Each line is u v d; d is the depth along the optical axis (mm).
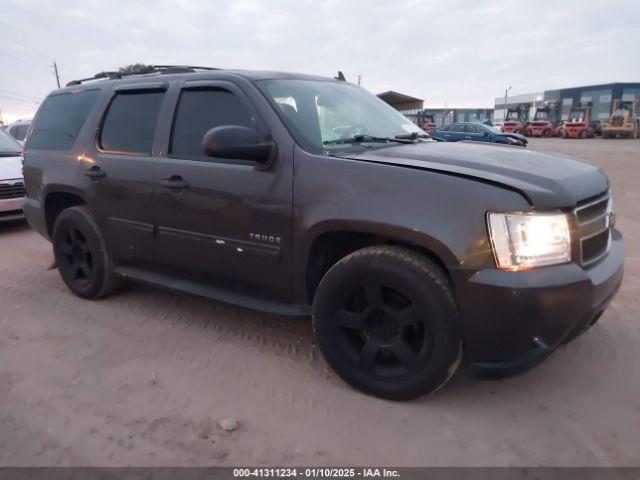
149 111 4004
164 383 3221
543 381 3184
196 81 3748
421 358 2809
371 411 2898
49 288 5000
